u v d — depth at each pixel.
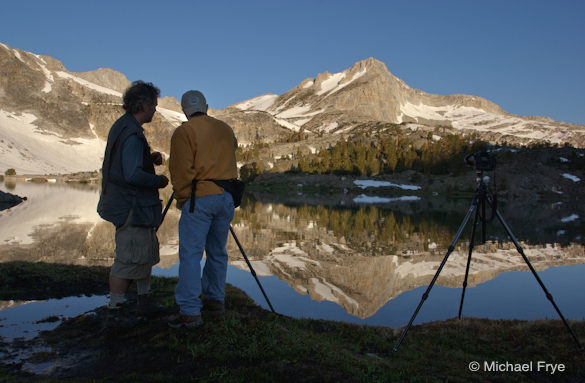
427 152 113.44
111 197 4.07
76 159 192.75
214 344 3.78
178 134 3.97
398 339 5.18
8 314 5.11
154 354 3.70
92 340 4.13
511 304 9.38
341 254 16.52
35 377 3.39
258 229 24.45
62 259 11.31
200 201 3.99
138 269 4.37
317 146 181.38
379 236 22.36
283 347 3.84
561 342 4.91
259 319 4.60
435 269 13.71
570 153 117.06
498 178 97.25
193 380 3.24
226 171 4.16
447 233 24.14
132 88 4.07
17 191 52.47
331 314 8.45
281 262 14.34
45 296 5.91
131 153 3.89
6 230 17.20
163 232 18.84
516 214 44.62
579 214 45.62
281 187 103.00
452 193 92.56
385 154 125.25
